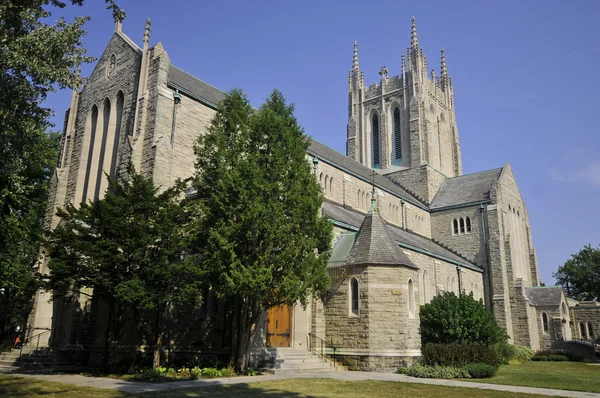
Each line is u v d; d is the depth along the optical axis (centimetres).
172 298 2153
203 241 2355
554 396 1797
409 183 6184
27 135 1981
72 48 1966
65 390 1686
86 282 2270
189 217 2388
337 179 4469
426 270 4175
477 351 2708
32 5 1791
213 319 2730
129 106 3259
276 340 2836
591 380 2447
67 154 3644
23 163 2291
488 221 5453
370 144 6794
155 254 2234
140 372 2200
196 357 2602
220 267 2112
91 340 2931
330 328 2898
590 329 5916
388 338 2739
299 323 2820
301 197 2331
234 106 2578
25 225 3703
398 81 6694
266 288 2136
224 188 2234
